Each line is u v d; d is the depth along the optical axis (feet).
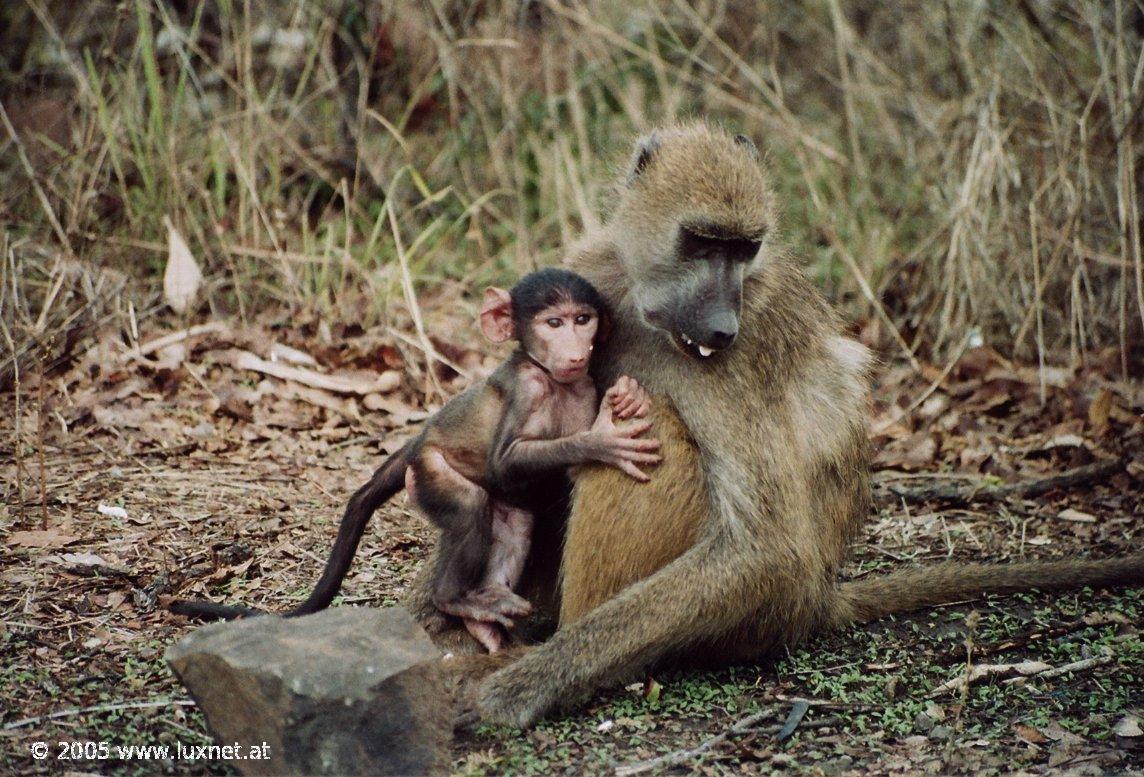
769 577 23.89
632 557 24.06
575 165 51.70
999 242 45.88
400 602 26.96
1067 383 41.39
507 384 24.54
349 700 18.60
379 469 25.85
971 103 48.16
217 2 53.11
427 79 51.65
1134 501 34.47
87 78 49.67
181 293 41.91
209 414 37.24
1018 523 33.58
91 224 43.80
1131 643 25.44
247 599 27.14
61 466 33.32
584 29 54.44
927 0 53.06
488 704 22.44
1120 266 43.73
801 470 25.00
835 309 28.27
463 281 47.11
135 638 24.90
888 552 32.04
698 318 23.47
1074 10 48.73
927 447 38.34
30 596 26.14
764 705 23.29
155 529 30.01
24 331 38.58
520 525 25.23
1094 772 20.33
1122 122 43.96
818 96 58.39
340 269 45.88
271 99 48.93
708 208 23.66
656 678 24.54
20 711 21.85
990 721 22.61
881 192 53.21
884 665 25.07
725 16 59.21
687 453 24.03
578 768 20.77
